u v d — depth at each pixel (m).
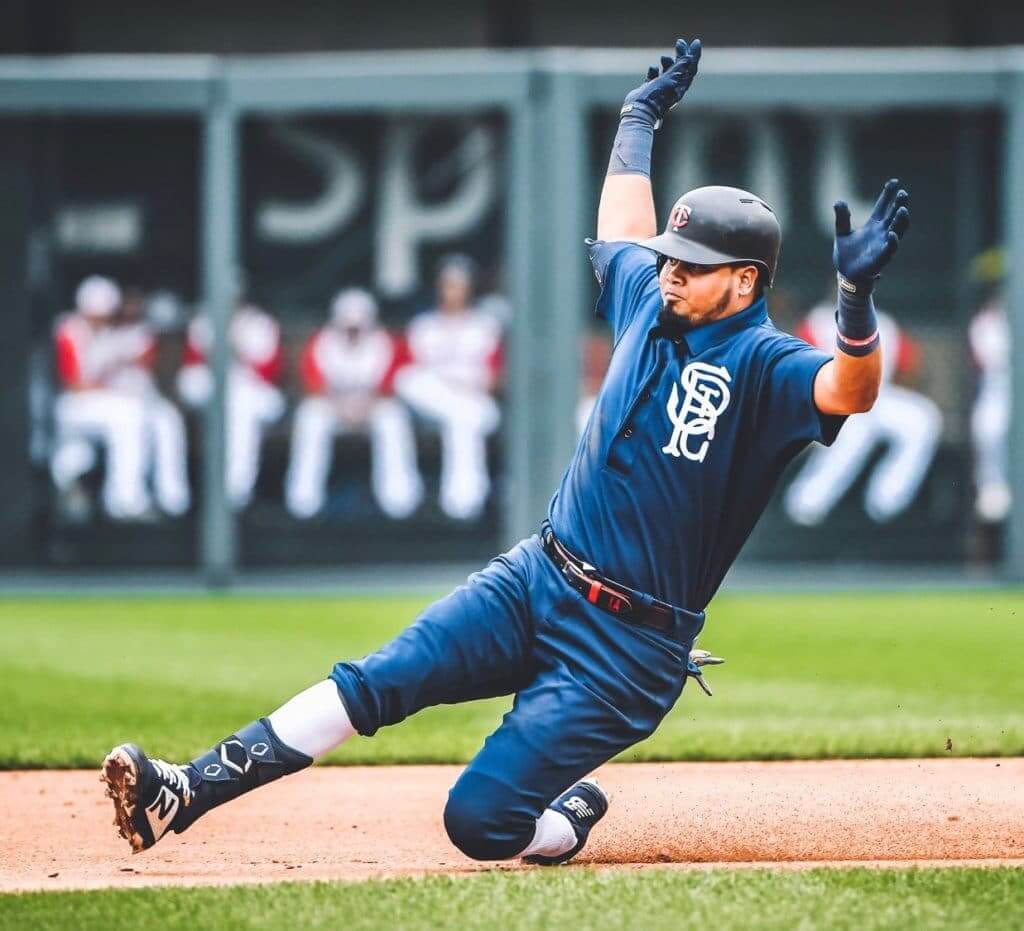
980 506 47.62
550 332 45.66
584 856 17.09
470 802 15.02
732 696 29.14
